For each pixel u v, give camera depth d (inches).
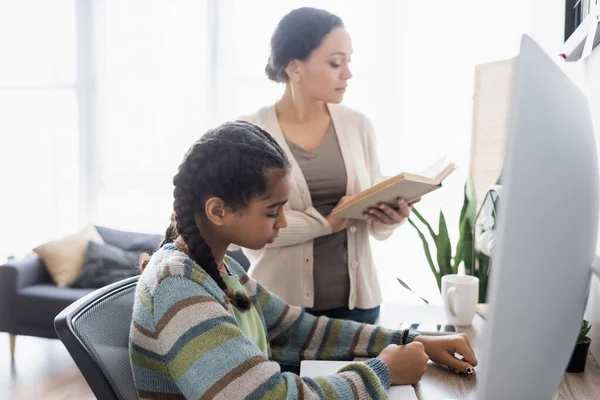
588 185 25.3
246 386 33.6
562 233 23.7
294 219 62.2
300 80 64.5
